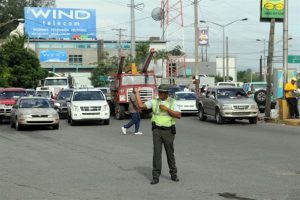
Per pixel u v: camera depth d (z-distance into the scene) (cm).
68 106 2733
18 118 2327
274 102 3144
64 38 9850
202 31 5422
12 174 1145
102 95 2725
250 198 870
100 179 1070
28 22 9531
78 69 10138
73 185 1006
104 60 8725
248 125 2488
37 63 6312
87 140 1886
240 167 1205
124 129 2106
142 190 951
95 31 9906
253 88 3909
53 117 2347
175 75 8406
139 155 1452
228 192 920
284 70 2656
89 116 2564
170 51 9800
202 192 923
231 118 2583
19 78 6081
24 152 1552
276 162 1277
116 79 3162
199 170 1169
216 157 1381
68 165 1273
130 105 2088
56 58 9975
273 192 917
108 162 1317
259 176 1081
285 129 2233
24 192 941
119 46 9106
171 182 1027
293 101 2547
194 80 4456
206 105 2770
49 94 3853
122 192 934
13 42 6266
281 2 2677
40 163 1315
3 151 1583
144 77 3078
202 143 1728
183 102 3253
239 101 2569
